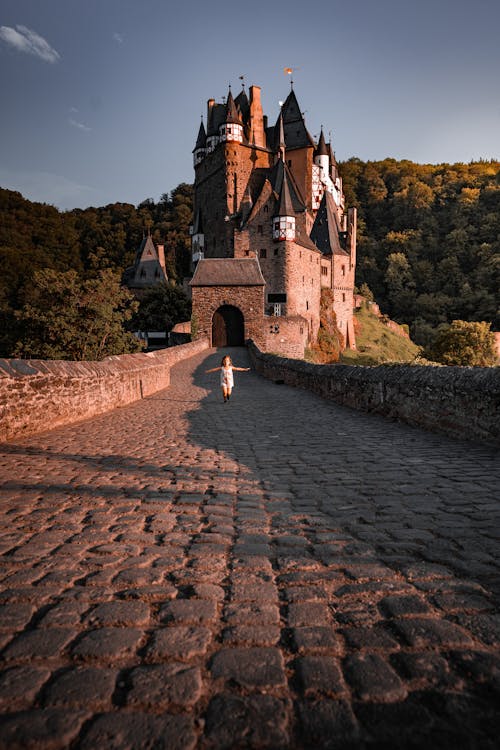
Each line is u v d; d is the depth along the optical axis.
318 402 12.24
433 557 2.68
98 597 2.23
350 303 77.44
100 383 10.09
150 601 2.19
